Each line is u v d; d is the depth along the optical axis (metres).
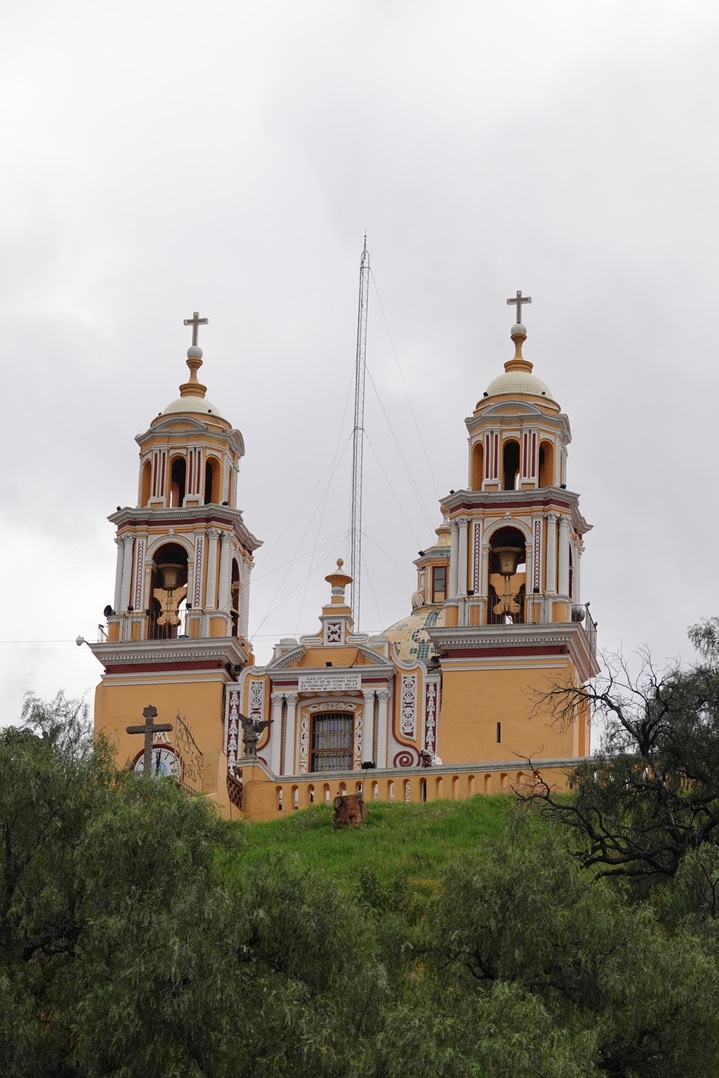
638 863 46.88
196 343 87.44
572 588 81.25
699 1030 35.41
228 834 39.38
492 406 81.56
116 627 81.12
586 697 51.47
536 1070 33.09
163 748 75.88
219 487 83.62
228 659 79.88
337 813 59.16
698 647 51.09
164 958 34.06
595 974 36.38
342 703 79.62
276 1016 34.16
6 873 37.34
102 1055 34.12
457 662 77.88
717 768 48.94
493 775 62.34
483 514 80.31
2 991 34.72
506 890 37.56
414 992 36.62
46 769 38.44
